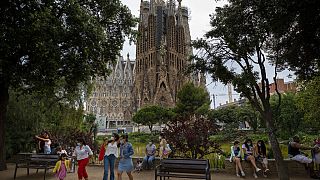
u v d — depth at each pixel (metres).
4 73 15.16
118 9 19.78
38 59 14.72
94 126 31.44
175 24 136.38
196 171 10.62
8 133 21.66
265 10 11.51
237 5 12.90
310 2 9.19
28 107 23.45
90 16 17.08
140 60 134.50
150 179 13.95
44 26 14.43
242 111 62.34
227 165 15.77
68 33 15.77
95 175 15.45
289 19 10.27
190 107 76.38
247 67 12.89
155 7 136.38
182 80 122.94
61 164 12.53
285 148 27.03
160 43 129.62
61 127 28.84
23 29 14.16
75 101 30.44
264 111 12.93
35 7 15.22
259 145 15.44
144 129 107.31
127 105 143.25
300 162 14.25
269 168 14.70
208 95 82.44
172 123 18.72
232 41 12.98
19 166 14.34
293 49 11.25
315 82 21.05
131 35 20.89
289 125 48.72
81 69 16.88
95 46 17.05
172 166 10.98
